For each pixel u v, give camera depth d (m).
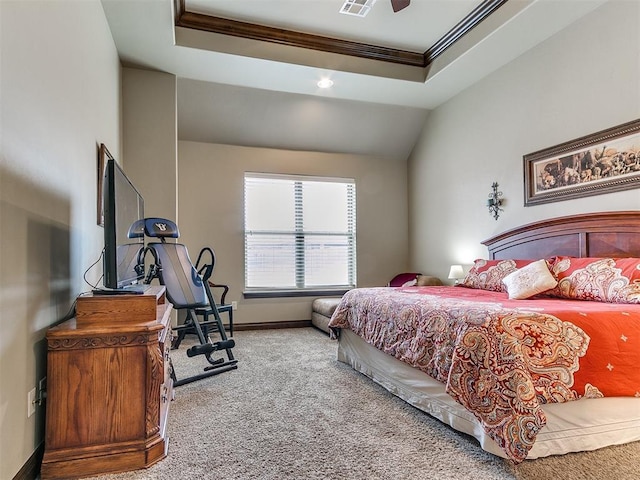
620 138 2.81
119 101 3.64
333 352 3.79
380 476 1.60
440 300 2.49
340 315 3.34
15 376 1.42
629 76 2.77
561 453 1.74
